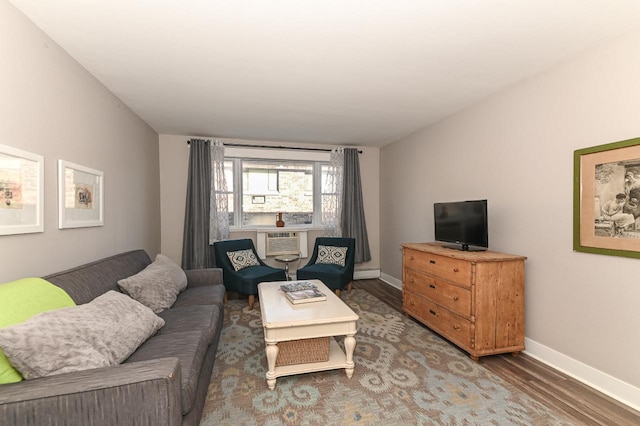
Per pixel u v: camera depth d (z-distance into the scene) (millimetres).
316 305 2271
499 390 1920
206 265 4258
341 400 1812
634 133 1762
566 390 1928
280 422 1620
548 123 2283
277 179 4840
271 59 2158
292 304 2291
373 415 1678
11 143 1539
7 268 1510
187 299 2555
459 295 2467
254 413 1691
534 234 2400
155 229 4027
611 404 1785
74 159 2111
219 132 4160
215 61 2184
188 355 1531
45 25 1729
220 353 2428
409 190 4289
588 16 1661
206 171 4312
